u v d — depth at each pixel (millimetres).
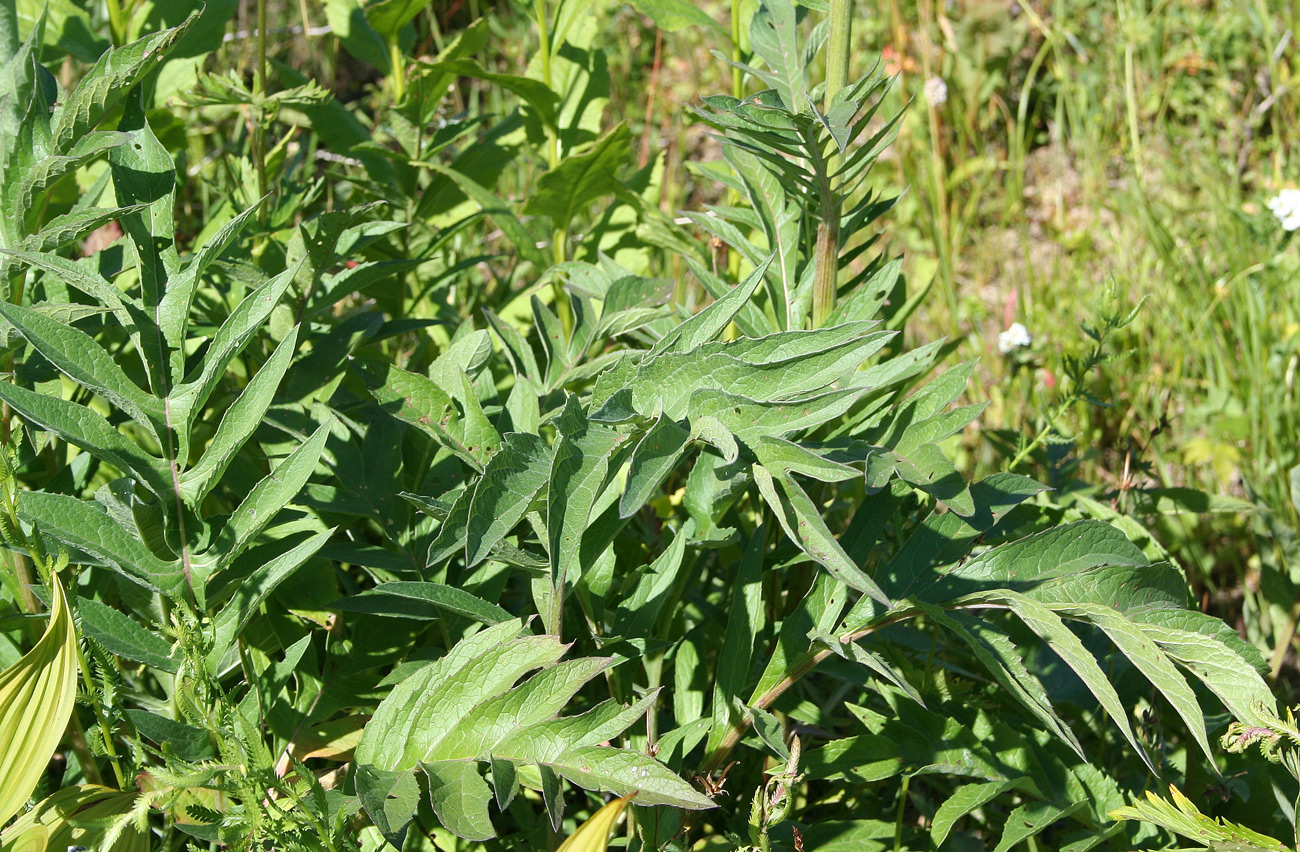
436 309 2500
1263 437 2988
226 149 2807
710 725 1462
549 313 1764
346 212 1520
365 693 1529
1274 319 3412
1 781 1152
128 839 1234
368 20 2367
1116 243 3799
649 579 1527
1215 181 3986
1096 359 1972
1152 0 4949
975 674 1869
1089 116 4500
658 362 1174
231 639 1312
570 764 1149
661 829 1368
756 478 1152
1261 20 4402
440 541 1063
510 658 1220
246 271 1593
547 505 1080
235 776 1144
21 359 1521
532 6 2355
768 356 1165
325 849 1217
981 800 1423
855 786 1769
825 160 1470
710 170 1971
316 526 1529
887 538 1952
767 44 1666
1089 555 1398
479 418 1450
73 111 1283
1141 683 1889
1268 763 1644
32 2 2133
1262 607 2334
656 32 5113
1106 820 1486
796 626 1444
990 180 4477
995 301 3912
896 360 1511
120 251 1625
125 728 1475
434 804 1118
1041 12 5004
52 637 1167
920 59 4969
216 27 2252
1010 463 2016
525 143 2717
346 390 1819
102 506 1312
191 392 1302
